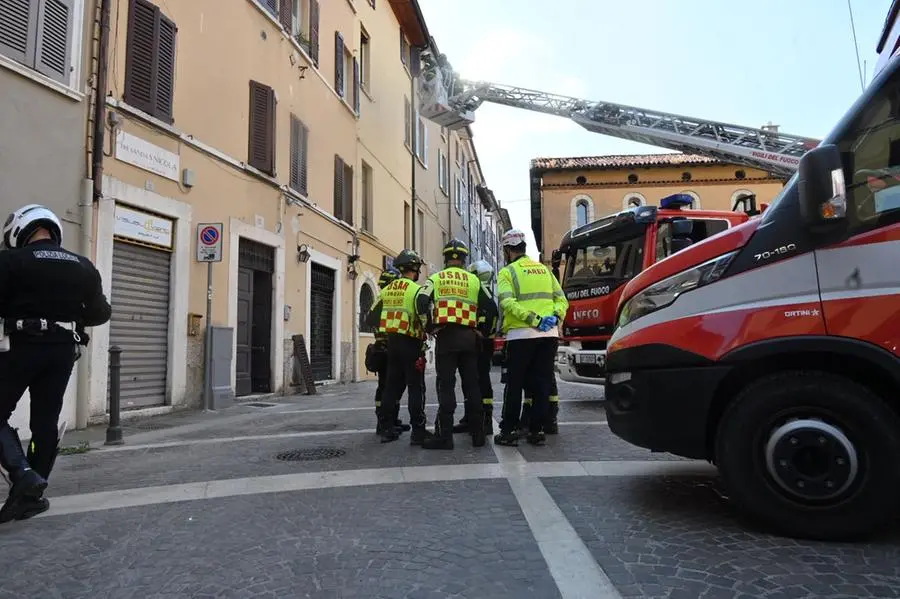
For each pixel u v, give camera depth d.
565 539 3.21
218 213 10.60
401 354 6.11
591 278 9.32
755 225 3.41
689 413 3.40
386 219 20.52
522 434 6.28
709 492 4.02
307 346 13.66
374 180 19.33
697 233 9.09
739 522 3.41
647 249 8.64
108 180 8.16
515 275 5.67
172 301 9.43
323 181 15.06
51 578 2.91
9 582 2.88
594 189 31.25
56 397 4.04
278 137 12.71
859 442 3.01
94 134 7.89
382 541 3.27
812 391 3.08
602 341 9.05
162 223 9.27
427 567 2.91
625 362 3.68
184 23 9.91
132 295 8.75
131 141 8.58
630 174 31.20
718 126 17.58
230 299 10.88
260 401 11.22
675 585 2.63
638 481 4.32
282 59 12.97
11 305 3.90
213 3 10.66
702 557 2.92
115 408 6.58
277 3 12.78
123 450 6.22
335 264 15.65
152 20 9.03
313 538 3.36
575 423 7.02
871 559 2.85
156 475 5.01
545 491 4.11
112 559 3.14
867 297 3.04
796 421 3.12
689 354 3.40
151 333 9.10
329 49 15.70
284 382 12.59
